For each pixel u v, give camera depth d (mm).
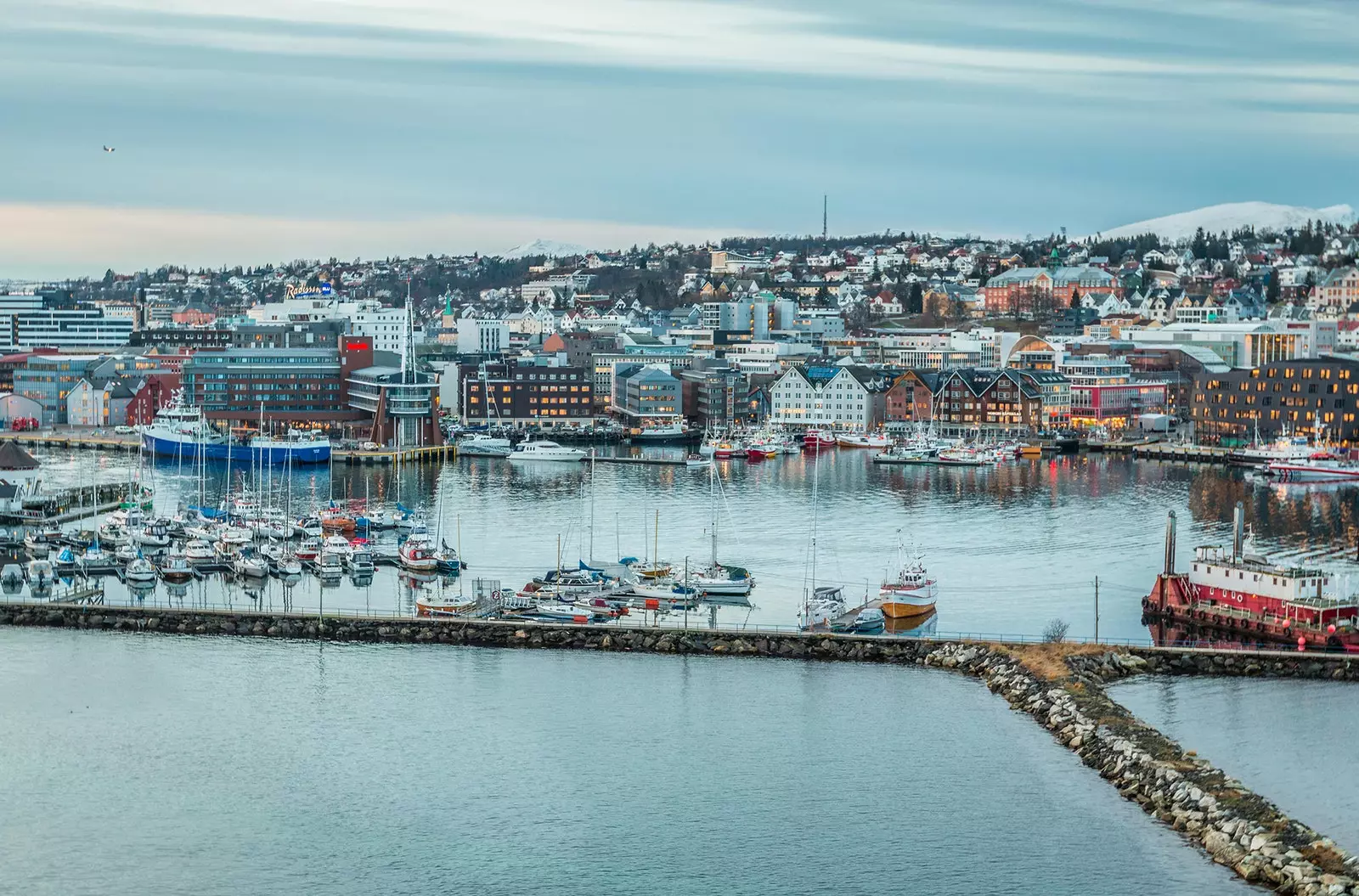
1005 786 165125
